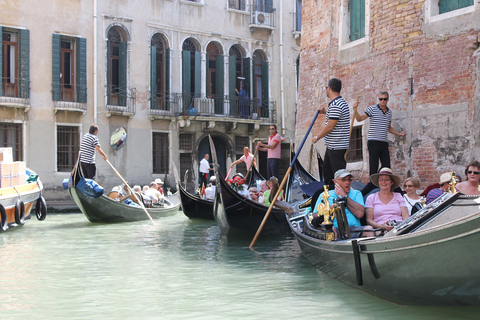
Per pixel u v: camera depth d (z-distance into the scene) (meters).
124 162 19.34
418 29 9.55
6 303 5.13
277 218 9.86
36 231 10.91
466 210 4.22
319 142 12.11
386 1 10.16
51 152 17.86
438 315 4.46
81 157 12.23
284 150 23.11
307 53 12.65
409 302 4.73
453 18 8.98
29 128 17.53
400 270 4.56
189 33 20.89
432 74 9.29
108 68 19.08
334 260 5.62
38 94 17.72
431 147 9.28
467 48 8.77
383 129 8.88
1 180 11.05
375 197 5.99
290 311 4.71
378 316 4.49
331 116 7.42
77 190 12.05
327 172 7.74
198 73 21.16
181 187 13.02
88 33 18.66
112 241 9.36
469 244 4.05
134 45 19.66
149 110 19.89
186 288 5.64
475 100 8.60
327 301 5.01
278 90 22.94
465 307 4.60
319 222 6.29
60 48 18.28
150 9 19.98
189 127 20.78
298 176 10.44
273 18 22.73
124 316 4.66
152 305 5.00
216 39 21.53
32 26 17.69
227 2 21.75
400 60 9.87
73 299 5.25
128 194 13.63
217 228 11.51
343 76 11.38
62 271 6.59
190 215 13.16
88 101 18.61
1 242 9.23
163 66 20.56
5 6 17.30
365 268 4.93
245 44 22.19
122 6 19.38
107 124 18.97
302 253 7.29
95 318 4.61
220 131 21.48
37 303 5.12
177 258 7.48
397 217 5.87
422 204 6.41
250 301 5.08
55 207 17.23
